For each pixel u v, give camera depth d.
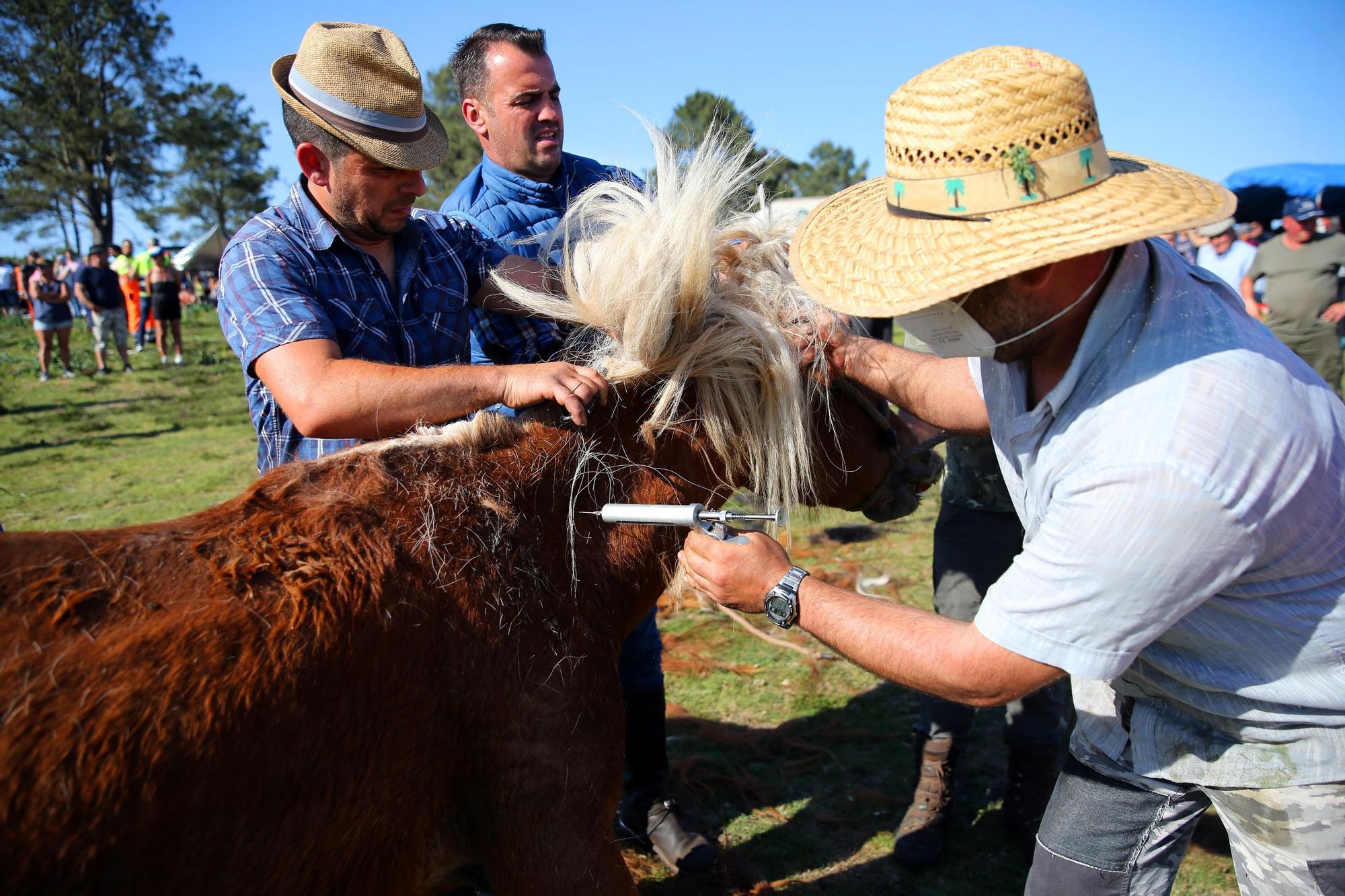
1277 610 1.43
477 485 1.67
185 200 57.25
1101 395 1.39
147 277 18.36
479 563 1.58
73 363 15.20
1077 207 1.30
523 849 1.59
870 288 1.40
